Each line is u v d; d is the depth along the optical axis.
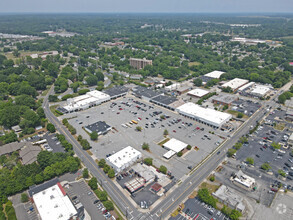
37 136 173.38
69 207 103.88
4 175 124.88
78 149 158.88
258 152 159.12
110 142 168.25
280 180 132.12
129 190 121.25
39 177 124.56
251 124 198.12
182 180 131.25
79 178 131.12
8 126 184.12
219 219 106.62
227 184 129.00
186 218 106.94
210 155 154.62
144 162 146.00
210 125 194.25
